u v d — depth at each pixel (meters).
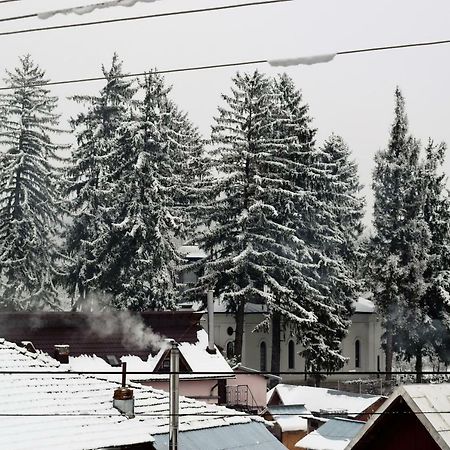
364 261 64.44
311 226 62.75
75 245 60.06
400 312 60.44
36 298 56.62
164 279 54.75
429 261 61.34
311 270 58.72
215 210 58.75
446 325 60.09
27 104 59.91
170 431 15.50
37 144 59.25
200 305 58.25
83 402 18.47
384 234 63.06
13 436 15.88
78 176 61.47
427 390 14.91
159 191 56.34
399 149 64.38
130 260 55.75
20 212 57.53
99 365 36.97
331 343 58.56
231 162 58.88
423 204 62.88
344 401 40.91
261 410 39.22
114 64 63.44
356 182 81.31
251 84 59.72
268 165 58.78
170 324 40.47
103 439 16.45
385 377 62.47
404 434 15.36
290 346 65.38
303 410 39.59
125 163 58.59
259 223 57.16
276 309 54.88
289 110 65.88
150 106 59.72
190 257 65.06
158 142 59.38
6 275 55.50
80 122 62.59
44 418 17.06
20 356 21.02
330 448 29.70
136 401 21.09
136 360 38.12
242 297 54.97
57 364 21.41
